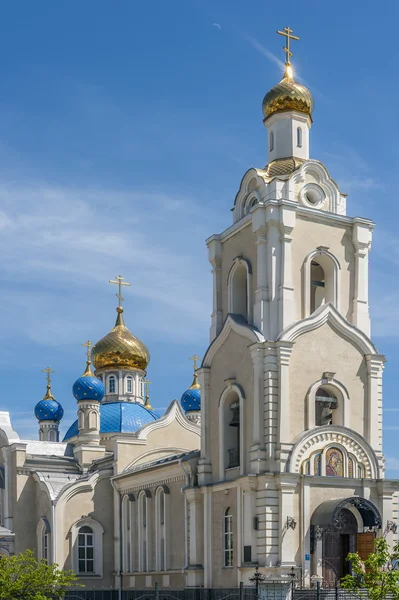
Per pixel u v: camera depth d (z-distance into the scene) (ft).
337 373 154.92
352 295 162.30
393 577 95.35
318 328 154.61
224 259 168.55
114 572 198.90
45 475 211.20
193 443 221.46
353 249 164.04
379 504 151.43
